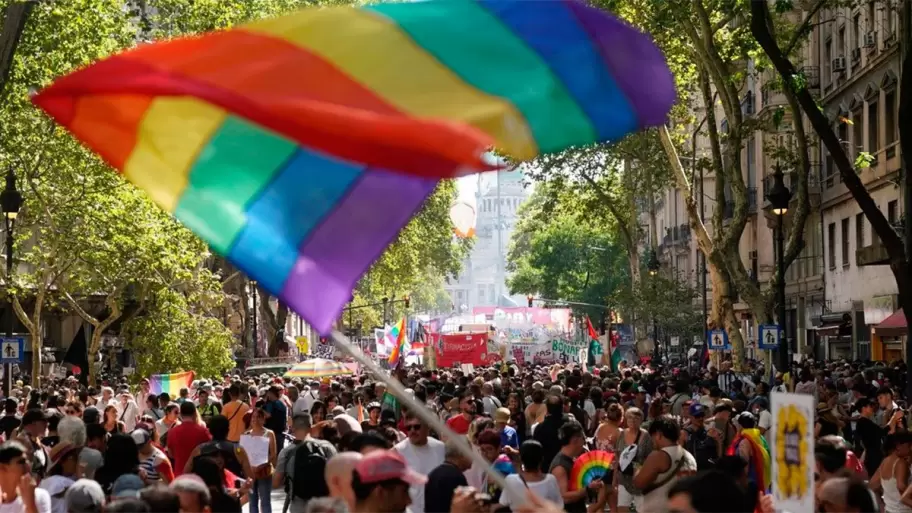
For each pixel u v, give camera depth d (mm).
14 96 29375
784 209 32469
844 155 19953
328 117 5113
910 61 20125
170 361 39531
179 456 14648
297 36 5934
